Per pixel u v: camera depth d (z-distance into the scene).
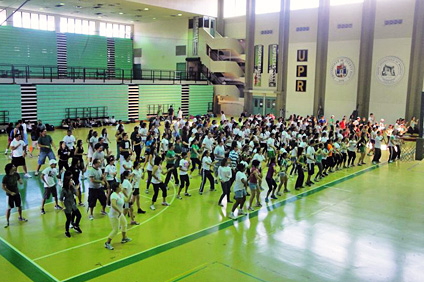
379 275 7.93
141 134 18.91
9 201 10.00
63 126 29.31
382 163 19.52
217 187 14.44
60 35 38.53
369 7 30.30
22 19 38.03
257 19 37.84
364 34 30.72
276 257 8.66
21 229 9.95
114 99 33.28
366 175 16.89
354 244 9.49
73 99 30.48
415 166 18.81
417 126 27.92
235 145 14.38
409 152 22.25
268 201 12.89
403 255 8.92
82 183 14.29
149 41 45.75
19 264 8.04
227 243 9.36
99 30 44.72
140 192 13.54
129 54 46.41
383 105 30.44
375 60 30.58
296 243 9.46
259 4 37.62
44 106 28.75
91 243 9.17
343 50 32.28
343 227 10.62
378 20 30.06
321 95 34.03
